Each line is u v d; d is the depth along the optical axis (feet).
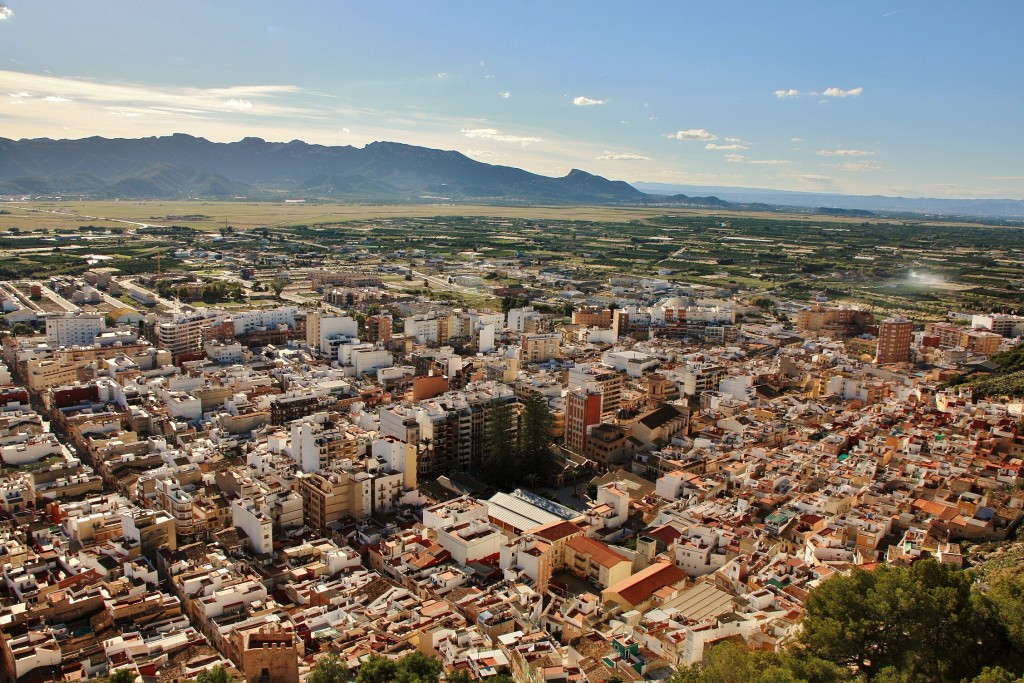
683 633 585.22
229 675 544.62
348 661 570.87
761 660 473.26
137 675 558.56
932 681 435.94
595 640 606.14
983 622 461.78
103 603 650.02
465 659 565.94
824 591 501.97
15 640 585.22
